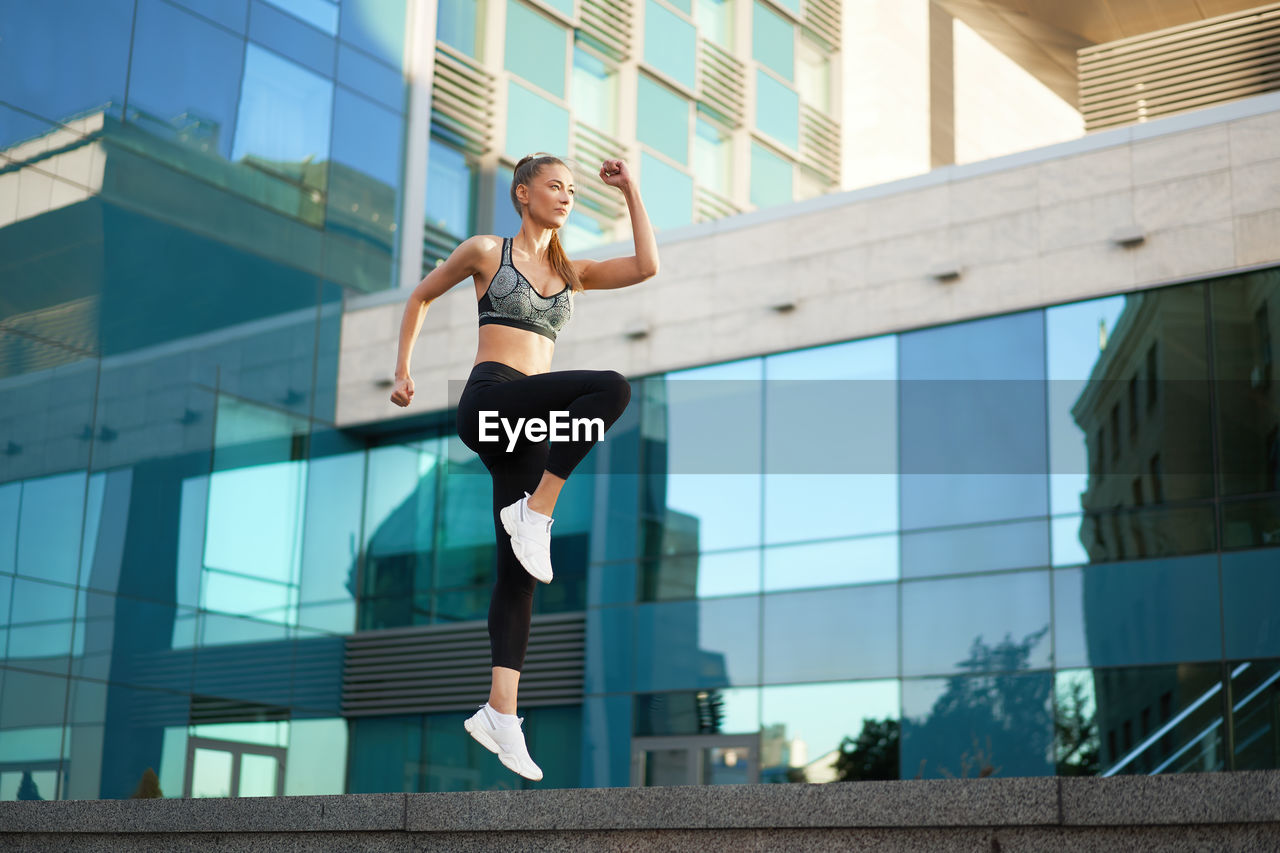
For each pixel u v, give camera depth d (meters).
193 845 4.35
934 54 30.45
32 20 17.36
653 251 4.28
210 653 18.09
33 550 16.31
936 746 15.30
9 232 16.70
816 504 16.92
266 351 19.50
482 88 22.16
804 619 16.56
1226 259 14.93
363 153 21.09
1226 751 13.59
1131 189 15.77
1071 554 15.12
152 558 17.62
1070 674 14.73
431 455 20.38
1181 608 14.25
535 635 18.59
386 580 20.34
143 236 18.12
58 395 16.91
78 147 17.56
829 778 15.82
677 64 24.62
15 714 15.77
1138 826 3.21
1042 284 16.09
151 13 18.61
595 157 23.03
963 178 16.97
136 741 16.94
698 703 16.98
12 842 4.68
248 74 19.67
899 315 16.98
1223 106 15.41
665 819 3.65
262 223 19.62
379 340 20.58
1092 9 20.59
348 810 4.08
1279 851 3.04
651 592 17.83
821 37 28.59
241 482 18.94
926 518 16.16
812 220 17.97
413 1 22.19
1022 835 3.33
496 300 4.14
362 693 19.75
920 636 15.77
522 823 3.82
